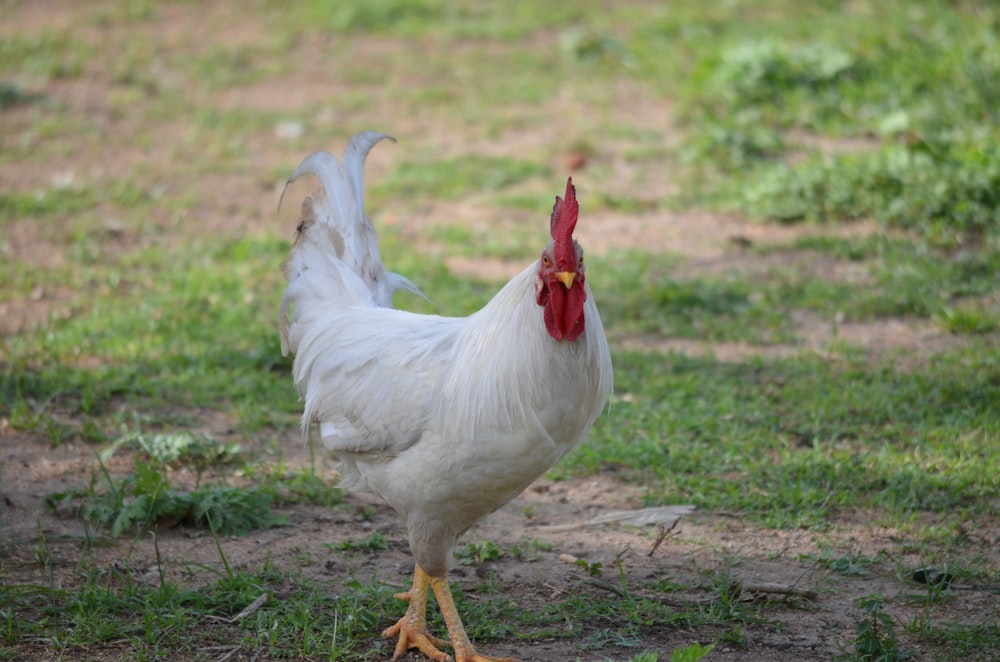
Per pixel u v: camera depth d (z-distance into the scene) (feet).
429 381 23.24
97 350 41.70
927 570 27.68
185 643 24.47
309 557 28.84
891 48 75.00
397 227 55.42
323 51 84.38
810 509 31.19
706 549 29.48
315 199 28.76
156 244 53.16
